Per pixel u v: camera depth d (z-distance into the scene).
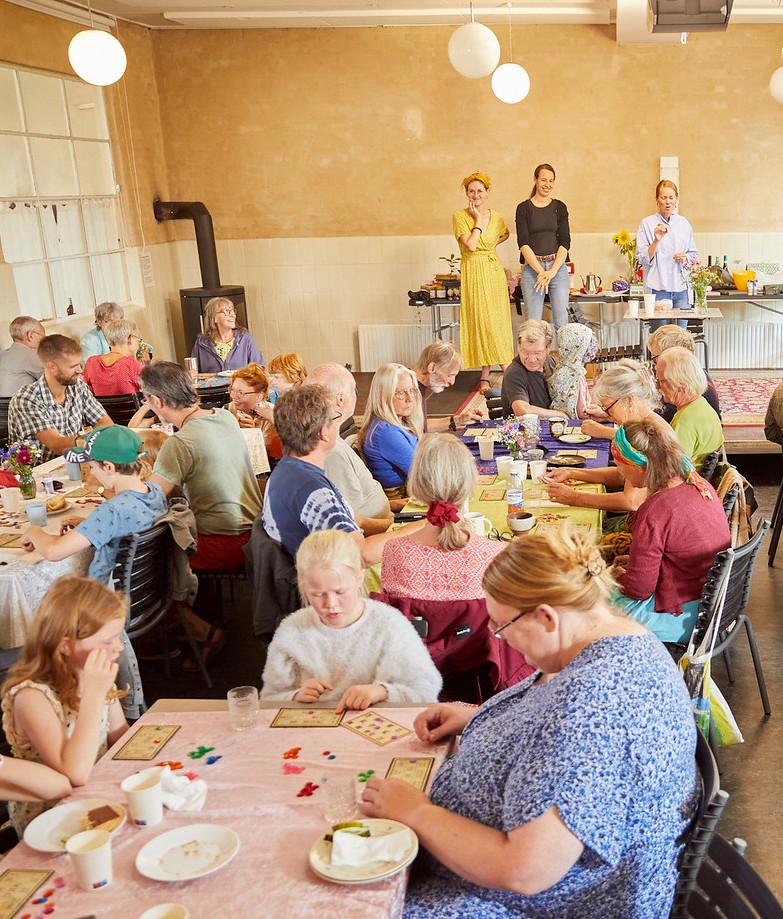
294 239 9.95
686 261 8.24
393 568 2.63
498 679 2.59
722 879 1.63
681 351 3.98
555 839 1.45
